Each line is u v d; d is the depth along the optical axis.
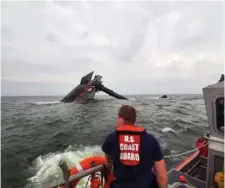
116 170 2.18
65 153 9.41
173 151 9.76
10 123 19.30
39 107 39.16
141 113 25.53
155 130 14.59
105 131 14.51
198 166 5.40
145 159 2.08
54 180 6.66
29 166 8.00
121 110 2.36
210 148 3.44
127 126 2.24
